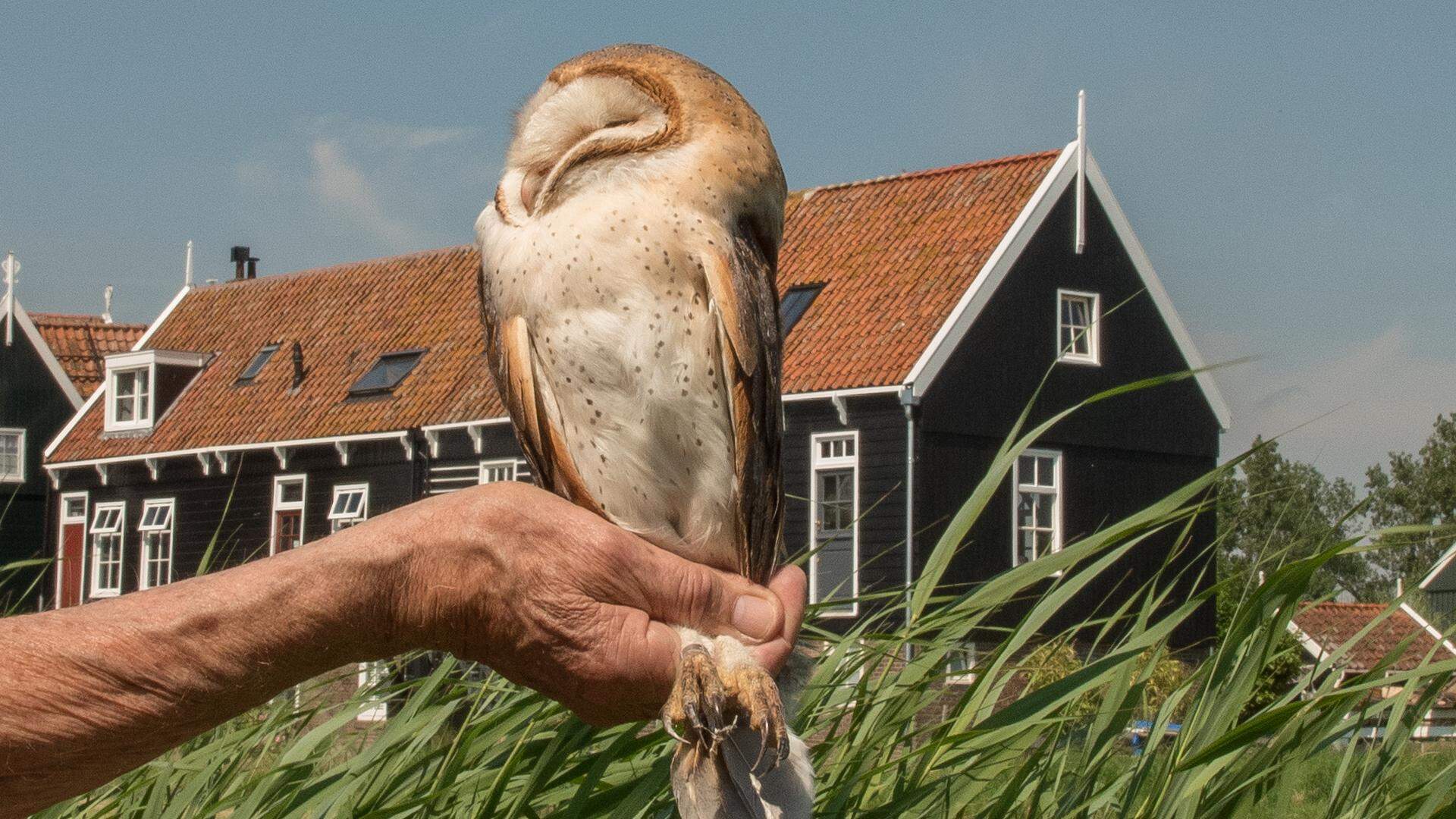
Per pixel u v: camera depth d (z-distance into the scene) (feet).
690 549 6.78
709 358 6.60
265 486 85.76
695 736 6.00
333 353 87.56
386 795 8.20
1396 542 6.84
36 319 119.24
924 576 8.29
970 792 8.05
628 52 6.90
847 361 65.82
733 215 6.77
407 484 78.89
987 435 66.95
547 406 6.72
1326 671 7.38
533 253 6.56
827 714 8.48
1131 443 73.31
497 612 6.05
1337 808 7.50
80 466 95.45
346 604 5.93
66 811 9.66
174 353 93.25
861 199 74.95
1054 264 70.59
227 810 9.73
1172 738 8.01
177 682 5.79
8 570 12.58
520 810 7.39
